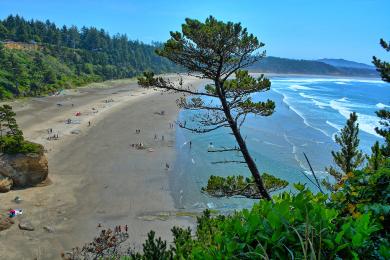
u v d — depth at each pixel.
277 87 167.12
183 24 15.34
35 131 64.44
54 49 172.12
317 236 3.49
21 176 38.50
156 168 46.00
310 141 59.53
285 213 3.62
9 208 33.41
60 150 53.09
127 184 40.56
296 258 3.28
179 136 62.00
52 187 39.16
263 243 3.56
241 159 49.50
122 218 32.56
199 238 6.87
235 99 17.94
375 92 155.75
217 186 16.80
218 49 15.52
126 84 159.12
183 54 16.11
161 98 108.06
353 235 3.48
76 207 34.47
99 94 119.38
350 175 5.16
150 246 6.94
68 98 108.12
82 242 28.16
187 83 156.62
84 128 67.19
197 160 49.25
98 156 50.56
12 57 116.69
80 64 170.62
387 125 17.25
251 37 15.69
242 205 35.09
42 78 126.00
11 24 184.12
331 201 4.95
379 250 3.49
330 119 80.25
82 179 41.78
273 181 17.22
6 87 105.69
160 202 36.06
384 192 4.65
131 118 77.06
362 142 59.66
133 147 55.19
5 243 27.58
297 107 97.06
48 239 28.55
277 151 53.34
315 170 44.75
